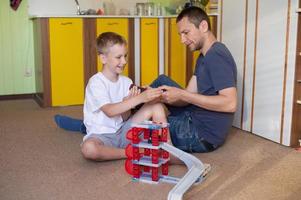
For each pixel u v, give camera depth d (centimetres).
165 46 374
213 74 195
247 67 256
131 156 169
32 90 396
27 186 163
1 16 372
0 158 200
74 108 337
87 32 346
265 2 236
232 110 195
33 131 255
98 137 190
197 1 343
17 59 385
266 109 240
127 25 358
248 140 238
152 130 161
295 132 224
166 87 194
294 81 218
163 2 408
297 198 153
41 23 332
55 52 339
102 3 398
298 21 213
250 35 251
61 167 186
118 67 194
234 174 178
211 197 153
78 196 153
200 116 203
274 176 176
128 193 156
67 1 389
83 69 350
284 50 223
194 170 155
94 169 183
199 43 204
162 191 158
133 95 196
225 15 277
